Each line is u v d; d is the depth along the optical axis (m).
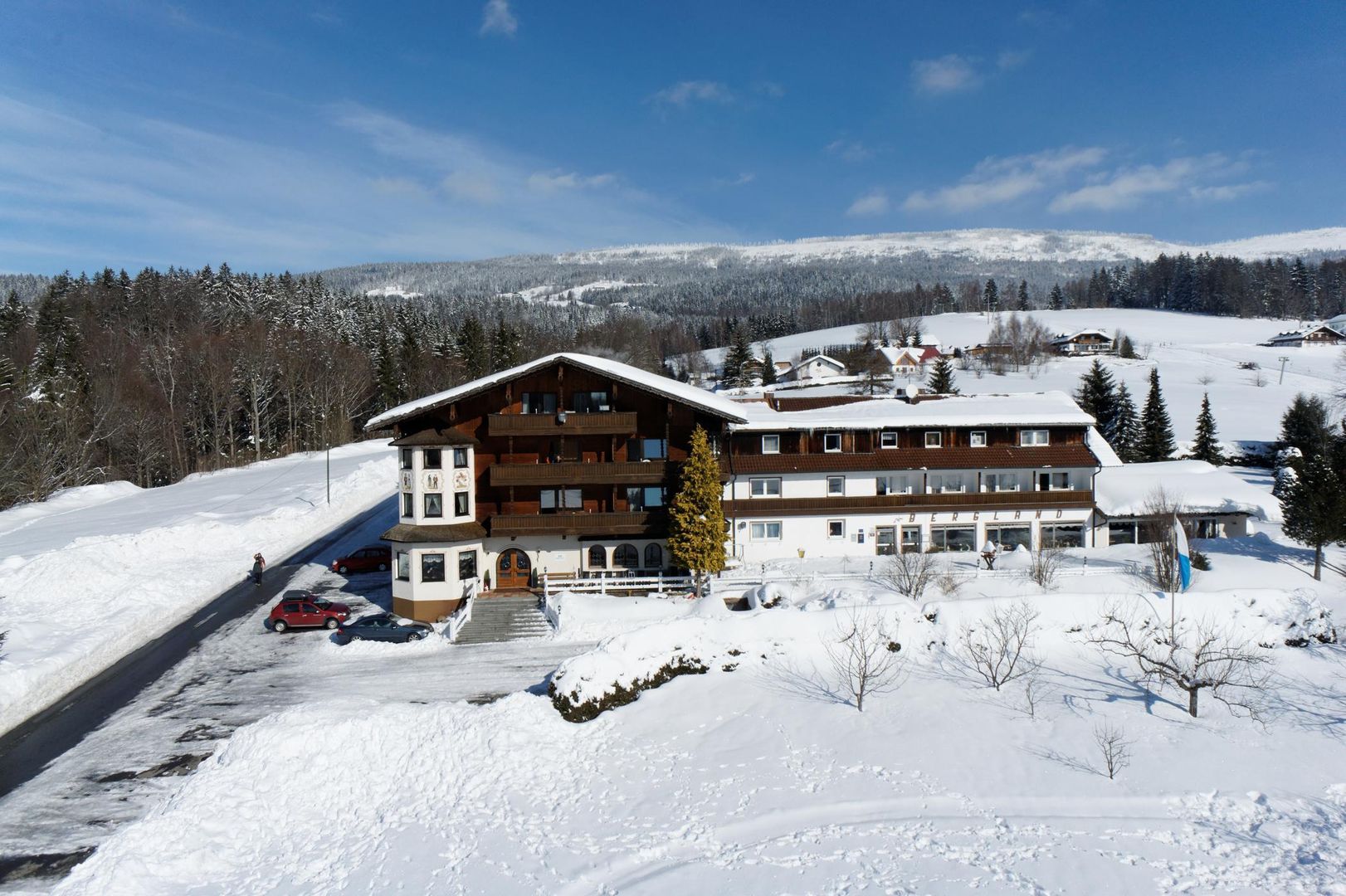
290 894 18.39
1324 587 39.88
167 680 34.59
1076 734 25.86
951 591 39.47
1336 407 100.06
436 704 27.45
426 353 125.81
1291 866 19.08
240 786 22.31
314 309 140.62
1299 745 25.19
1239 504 50.88
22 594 43.09
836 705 28.20
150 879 18.83
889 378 139.38
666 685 30.05
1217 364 144.62
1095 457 51.72
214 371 91.88
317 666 36.03
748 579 44.03
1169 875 18.61
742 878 18.52
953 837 20.25
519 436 46.59
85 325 111.06
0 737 29.67
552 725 27.08
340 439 101.69
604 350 183.00
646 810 21.94
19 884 20.27
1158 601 33.97
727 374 139.62
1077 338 163.00
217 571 50.22
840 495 51.28
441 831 21.05
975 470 51.88
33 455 77.69
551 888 18.27
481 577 44.97
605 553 46.34
